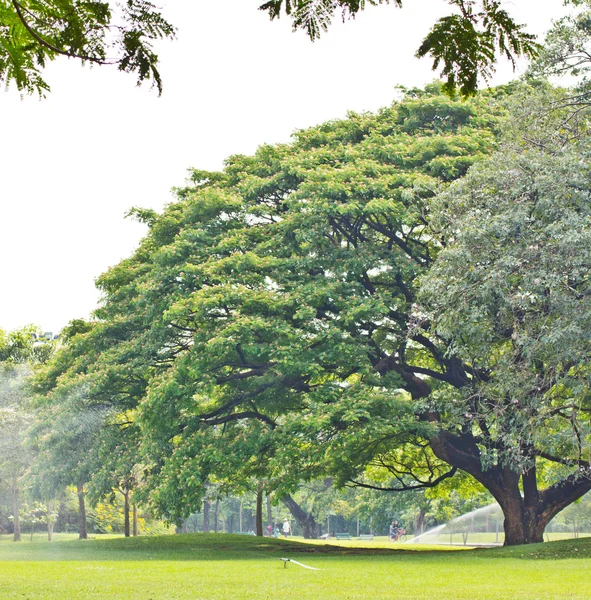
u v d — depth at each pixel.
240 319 22.25
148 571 15.63
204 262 25.23
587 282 17.47
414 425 22.45
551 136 20.12
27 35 4.97
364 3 4.56
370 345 25.00
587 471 19.67
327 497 58.09
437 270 19.36
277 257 25.53
